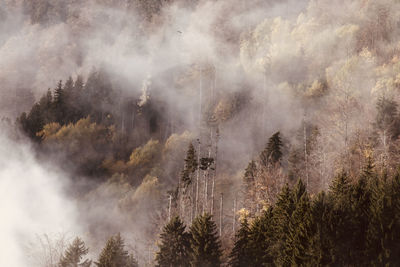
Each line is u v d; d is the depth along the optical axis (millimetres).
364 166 37062
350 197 24922
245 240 28953
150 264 39562
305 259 20500
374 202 22234
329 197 24094
